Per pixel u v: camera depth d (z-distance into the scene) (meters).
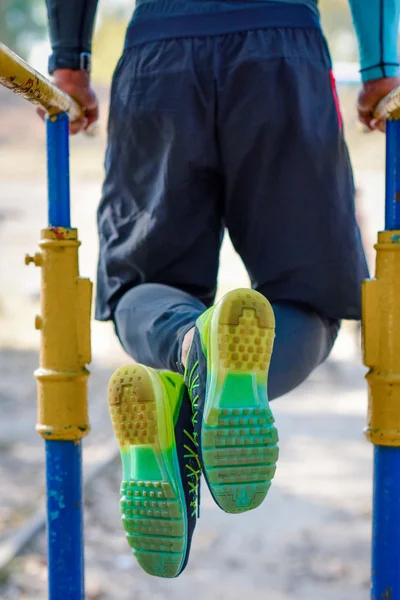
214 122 2.85
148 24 2.91
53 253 2.79
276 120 2.79
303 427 9.80
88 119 3.28
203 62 2.82
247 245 2.92
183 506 2.38
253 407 2.30
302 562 5.66
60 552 2.76
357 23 2.90
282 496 7.15
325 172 2.81
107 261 3.09
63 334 2.79
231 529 6.32
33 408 10.52
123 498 2.42
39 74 2.54
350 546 5.96
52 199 2.85
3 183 24.59
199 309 2.75
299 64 2.79
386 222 2.66
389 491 2.59
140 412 2.39
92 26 3.12
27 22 37.59
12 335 15.44
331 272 2.82
